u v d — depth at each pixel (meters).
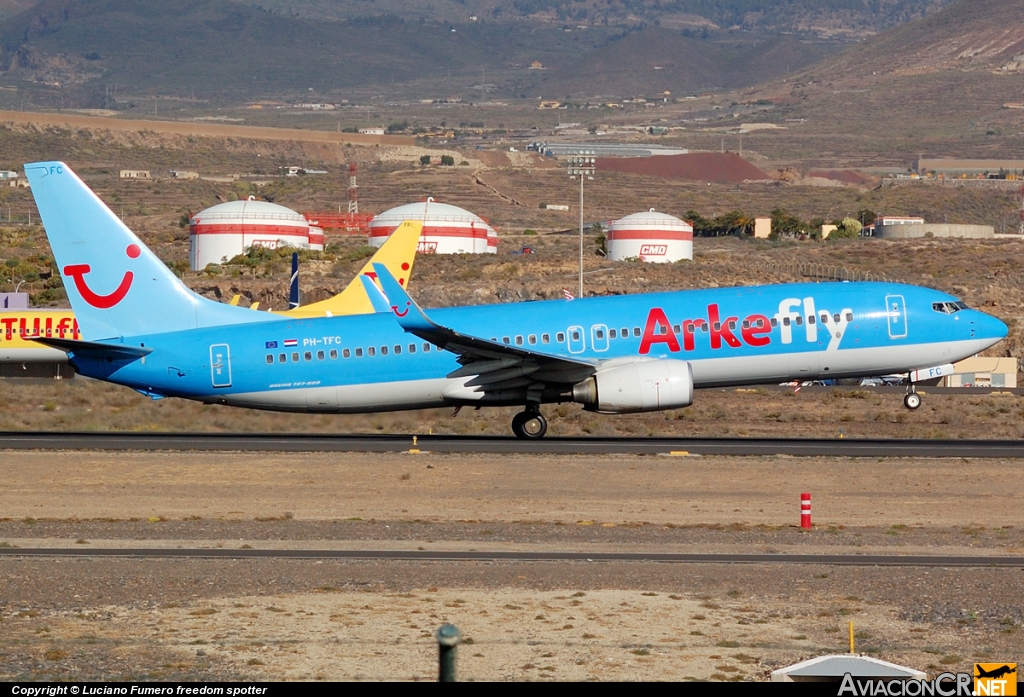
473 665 74.38
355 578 94.88
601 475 147.50
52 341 176.25
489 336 179.62
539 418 185.12
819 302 184.25
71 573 96.38
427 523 118.00
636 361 175.62
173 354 181.12
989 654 76.81
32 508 127.44
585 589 91.75
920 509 125.88
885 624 83.38
